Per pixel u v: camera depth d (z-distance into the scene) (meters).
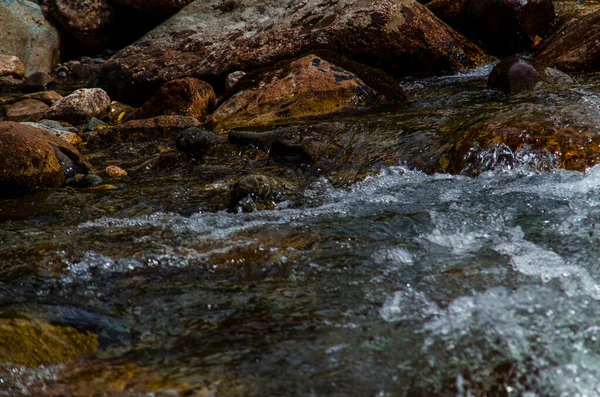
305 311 2.88
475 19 8.71
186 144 5.68
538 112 4.80
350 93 6.66
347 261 3.34
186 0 10.88
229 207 4.25
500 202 3.97
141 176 5.28
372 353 2.53
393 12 7.87
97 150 6.25
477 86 7.02
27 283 3.29
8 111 7.93
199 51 8.30
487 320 2.71
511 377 2.36
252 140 5.62
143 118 7.33
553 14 8.75
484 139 4.59
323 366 2.47
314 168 5.11
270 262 3.39
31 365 2.53
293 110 6.54
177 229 3.92
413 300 2.91
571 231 3.51
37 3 11.15
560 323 2.65
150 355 2.62
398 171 4.75
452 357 2.48
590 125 4.52
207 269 3.37
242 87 7.30
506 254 3.30
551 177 4.23
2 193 4.85
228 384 2.39
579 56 7.14
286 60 7.71
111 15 11.14
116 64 8.40
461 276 3.10
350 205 4.18
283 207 4.25
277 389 2.35
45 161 5.03
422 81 7.66
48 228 4.06
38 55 10.48
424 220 3.81
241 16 8.59
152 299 3.08
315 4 8.26
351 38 7.78
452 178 4.50
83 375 2.48
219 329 2.79
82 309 3.01
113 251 3.62
